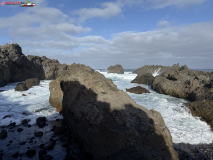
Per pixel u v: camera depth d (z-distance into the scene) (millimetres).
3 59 25312
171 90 17750
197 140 7520
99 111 6176
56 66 39031
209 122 9570
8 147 6832
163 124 6090
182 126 9023
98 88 7770
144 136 5141
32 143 7191
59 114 11156
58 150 6602
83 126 6117
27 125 9258
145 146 4883
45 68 36719
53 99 13094
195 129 8688
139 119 5926
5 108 12352
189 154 6395
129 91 19375
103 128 5418
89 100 7094
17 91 19312
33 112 11484
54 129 8438
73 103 7625
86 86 8203
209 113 9938
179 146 6973
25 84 21578
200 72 20172
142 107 6871
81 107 6926
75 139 6371
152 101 14508
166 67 51531
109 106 6328
